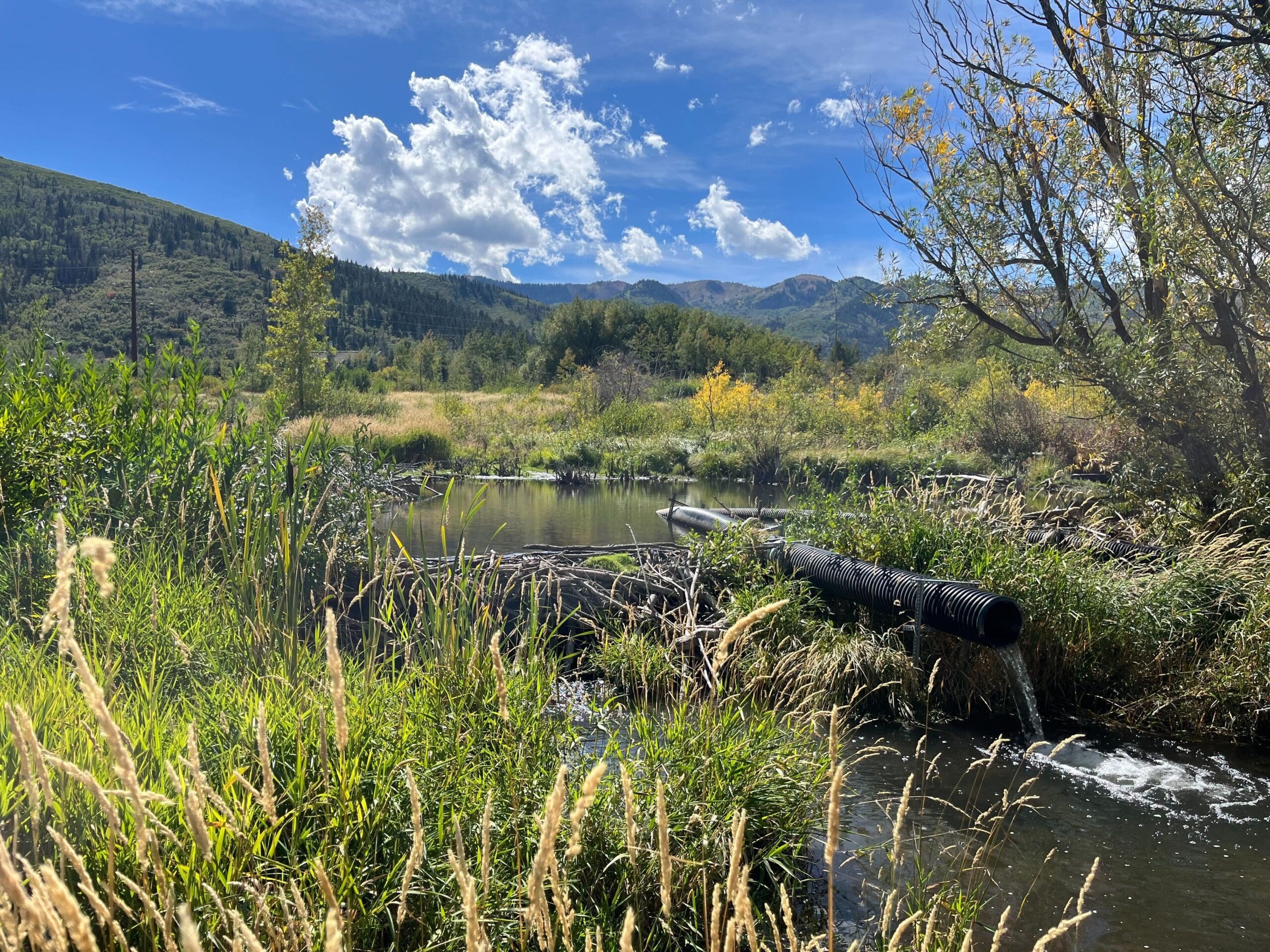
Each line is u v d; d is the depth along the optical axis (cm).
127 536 541
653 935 316
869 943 355
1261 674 654
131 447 644
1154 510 959
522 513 1723
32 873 135
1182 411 944
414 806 186
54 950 130
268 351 3228
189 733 169
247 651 404
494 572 548
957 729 654
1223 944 379
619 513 1759
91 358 758
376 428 2667
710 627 655
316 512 480
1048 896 412
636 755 419
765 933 356
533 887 143
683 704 422
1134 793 541
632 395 4278
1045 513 967
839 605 791
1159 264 905
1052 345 1111
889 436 2877
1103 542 859
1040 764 586
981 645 680
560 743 384
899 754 596
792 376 4122
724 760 399
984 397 2505
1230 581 732
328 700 342
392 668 428
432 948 269
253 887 218
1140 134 944
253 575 436
